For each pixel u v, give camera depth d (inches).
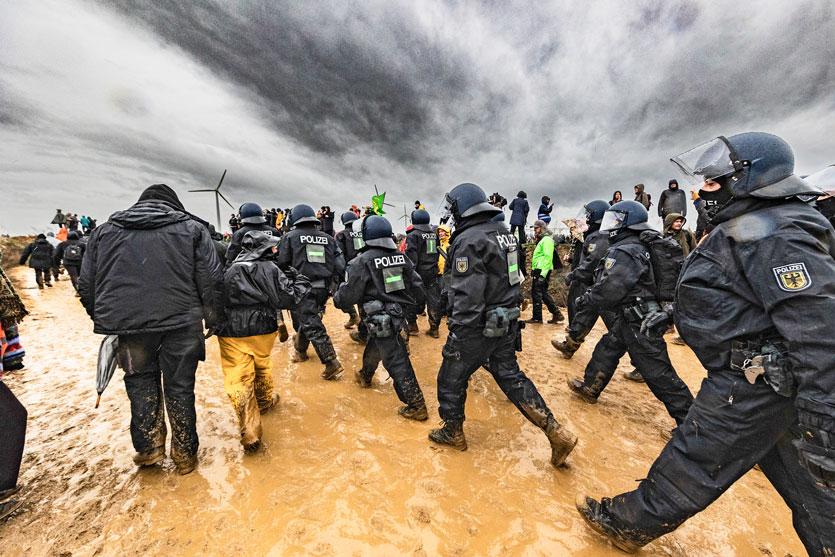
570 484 98.0
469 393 155.4
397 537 77.7
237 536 77.2
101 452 107.5
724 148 61.1
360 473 98.3
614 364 140.2
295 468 100.5
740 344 58.1
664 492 66.2
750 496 95.1
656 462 69.6
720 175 60.5
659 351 118.1
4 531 77.8
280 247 181.0
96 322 88.1
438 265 234.1
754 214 58.1
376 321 125.1
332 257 187.9
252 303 106.9
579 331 190.1
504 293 100.0
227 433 119.2
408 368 129.7
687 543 79.5
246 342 108.3
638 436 125.1
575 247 286.0
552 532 80.5
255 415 107.2
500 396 153.0
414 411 129.3
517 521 83.5
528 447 115.2
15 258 693.3
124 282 87.6
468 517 84.2
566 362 197.6
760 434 58.2
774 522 86.4
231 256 200.5
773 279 51.7
